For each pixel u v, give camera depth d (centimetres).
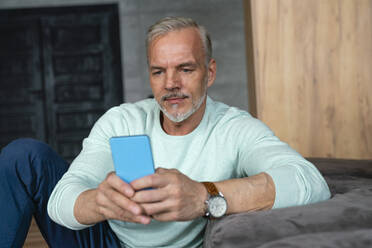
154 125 120
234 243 71
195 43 109
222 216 85
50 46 665
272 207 89
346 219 75
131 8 688
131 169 80
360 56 241
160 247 112
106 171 111
